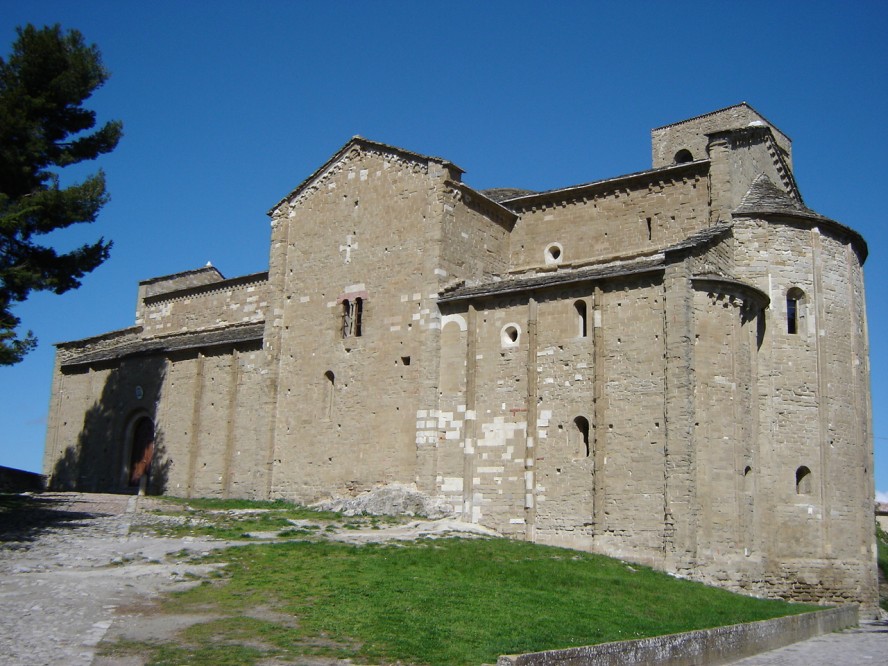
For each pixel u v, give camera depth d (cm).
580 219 4216
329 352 4291
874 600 3678
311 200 4559
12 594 2092
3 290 3281
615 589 2723
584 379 3500
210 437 4697
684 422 3200
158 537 3033
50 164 3550
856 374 3809
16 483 5422
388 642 1873
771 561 3422
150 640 1786
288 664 1686
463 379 3816
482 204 4266
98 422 5362
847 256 3878
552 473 3503
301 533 3241
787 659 2223
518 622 2162
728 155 3806
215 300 5328
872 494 3878
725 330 3344
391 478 3922
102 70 3719
